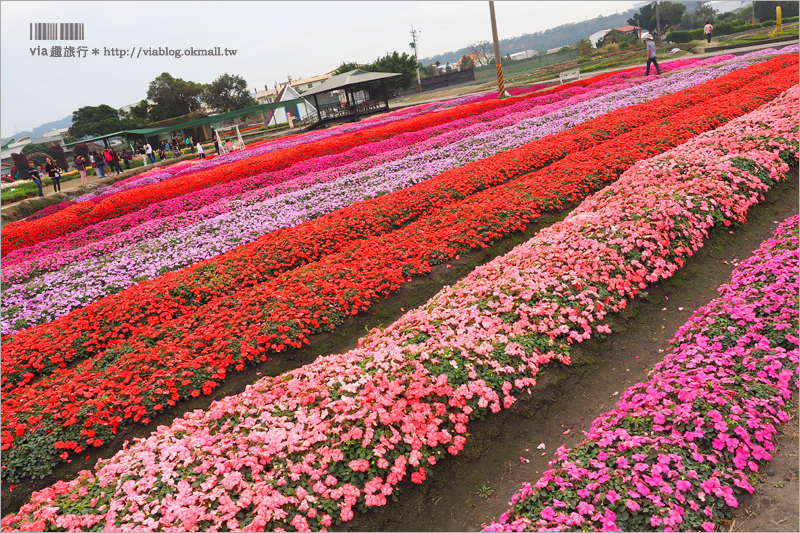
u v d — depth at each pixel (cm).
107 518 504
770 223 1034
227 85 6706
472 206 1257
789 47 3312
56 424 707
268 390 705
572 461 524
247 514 505
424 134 2633
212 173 2403
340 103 5328
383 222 1343
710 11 9031
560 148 1678
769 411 516
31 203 2492
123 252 1478
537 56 7656
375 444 561
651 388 588
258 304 948
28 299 1247
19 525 514
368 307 948
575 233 948
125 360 841
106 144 4459
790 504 434
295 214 1544
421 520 532
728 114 1655
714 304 717
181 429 641
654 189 1049
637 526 435
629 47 6712
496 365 662
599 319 765
